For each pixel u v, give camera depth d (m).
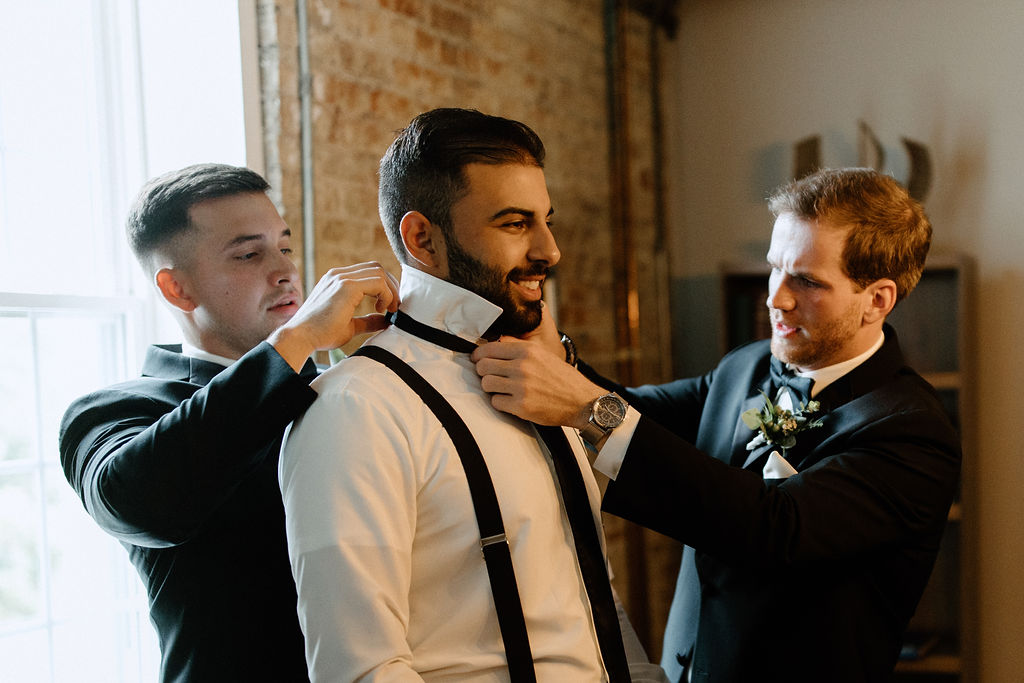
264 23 2.22
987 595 3.14
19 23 2.10
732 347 3.43
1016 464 3.09
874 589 1.67
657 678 1.47
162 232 1.59
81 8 2.21
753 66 3.60
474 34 2.85
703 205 3.74
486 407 1.29
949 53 3.20
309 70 2.29
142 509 1.28
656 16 3.67
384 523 1.15
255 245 1.62
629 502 1.47
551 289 3.12
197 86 2.21
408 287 1.33
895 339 1.85
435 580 1.20
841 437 1.68
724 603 1.71
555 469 1.32
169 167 2.25
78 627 2.13
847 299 1.71
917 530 1.61
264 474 1.49
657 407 2.14
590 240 3.37
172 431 1.28
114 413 1.50
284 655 1.43
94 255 2.22
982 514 3.15
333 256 2.36
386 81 2.52
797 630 1.63
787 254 1.74
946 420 1.70
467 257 1.26
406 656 1.13
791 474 1.68
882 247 1.69
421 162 1.27
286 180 2.25
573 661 1.21
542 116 3.14
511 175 1.26
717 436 1.97
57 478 2.14
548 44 3.17
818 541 1.51
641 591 3.45
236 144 2.17
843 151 3.41
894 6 3.29
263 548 1.46
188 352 1.69
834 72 3.42
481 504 1.19
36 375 2.05
